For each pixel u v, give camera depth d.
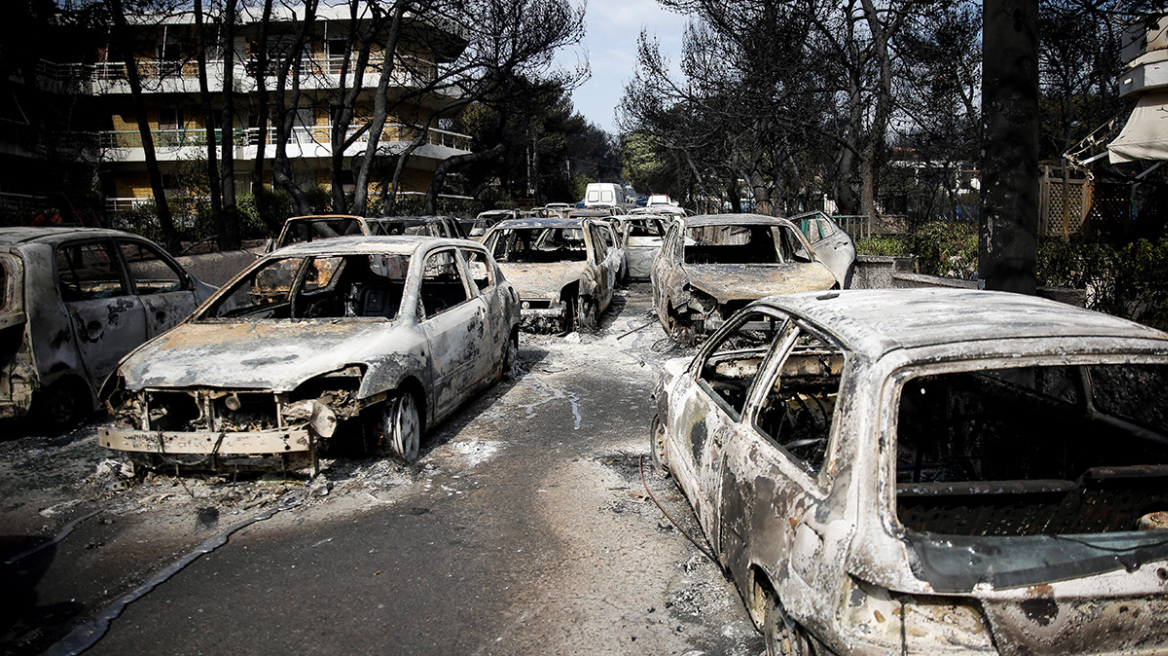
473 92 22.00
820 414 3.96
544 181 57.62
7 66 17.44
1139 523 2.50
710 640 3.11
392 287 7.30
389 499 4.65
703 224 9.88
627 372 8.15
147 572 3.75
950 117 19.97
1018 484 2.37
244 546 4.03
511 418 6.43
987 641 2.02
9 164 26.91
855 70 18.58
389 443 5.00
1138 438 2.74
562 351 9.27
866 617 2.07
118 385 4.77
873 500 2.15
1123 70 12.73
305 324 5.40
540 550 3.96
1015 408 3.26
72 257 6.34
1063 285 7.39
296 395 4.73
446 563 3.83
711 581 3.59
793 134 20.20
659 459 4.92
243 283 5.88
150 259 7.43
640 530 4.18
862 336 2.50
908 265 10.62
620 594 3.50
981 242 5.81
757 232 10.86
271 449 4.44
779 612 2.60
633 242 17.05
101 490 4.75
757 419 3.14
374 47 31.05
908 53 18.67
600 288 10.91
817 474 2.44
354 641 3.14
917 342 2.36
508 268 10.44
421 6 18.81
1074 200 11.87
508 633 3.19
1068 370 3.02
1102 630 2.05
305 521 4.33
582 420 6.38
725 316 8.37
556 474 5.09
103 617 3.32
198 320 5.56
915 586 2.01
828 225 11.08
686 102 22.56
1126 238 11.65
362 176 18.17
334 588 3.58
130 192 33.06
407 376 5.12
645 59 22.50
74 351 5.99
